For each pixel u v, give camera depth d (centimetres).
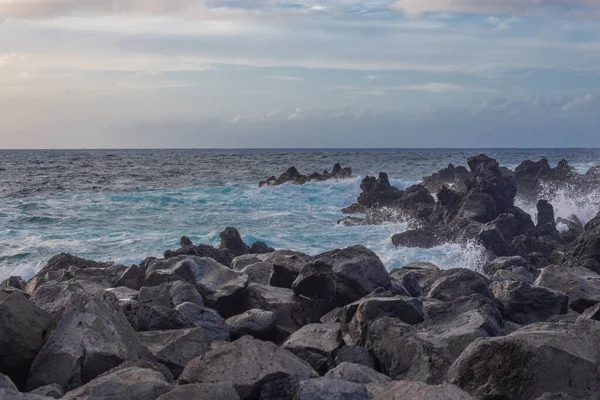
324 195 4178
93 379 659
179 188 4950
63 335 728
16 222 2959
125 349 745
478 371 629
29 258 2186
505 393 603
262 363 678
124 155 15738
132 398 599
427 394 556
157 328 879
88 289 1173
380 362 796
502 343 623
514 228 2439
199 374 664
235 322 959
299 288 1056
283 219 3231
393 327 805
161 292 1052
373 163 10306
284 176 5125
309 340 880
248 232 2753
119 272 1425
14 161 10450
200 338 821
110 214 3303
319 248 2381
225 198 4025
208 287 1113
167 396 568
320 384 593
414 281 1188
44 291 952
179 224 2989
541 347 599
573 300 1207
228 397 577
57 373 695
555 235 2586
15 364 731
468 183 2986
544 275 1274
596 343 641
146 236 2597
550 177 3938
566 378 592
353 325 888
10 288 859
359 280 1020
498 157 14225
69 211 3394
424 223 2961
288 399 622
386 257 2166
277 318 1046
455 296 1104
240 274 1176
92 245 2394
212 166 9162
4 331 726
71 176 6347
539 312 1078
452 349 768
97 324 752
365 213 3459
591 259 1892
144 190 4738
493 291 1157
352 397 582
